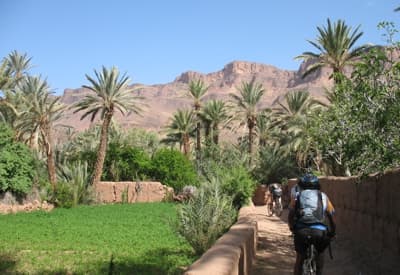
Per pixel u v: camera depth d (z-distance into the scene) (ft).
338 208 49.88
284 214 91.40
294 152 152.76
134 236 61.11
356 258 34.96
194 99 189.06
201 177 138.62
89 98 138.51
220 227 44.52
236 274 22.16
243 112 171.53
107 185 145.38
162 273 35.86
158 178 155.43
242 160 145.59
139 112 145.18
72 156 161.99
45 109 129.90
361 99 38.11
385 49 37.47
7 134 108.06
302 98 157.28
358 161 40.27
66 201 120.47
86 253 46.83
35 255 45.03
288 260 37.55
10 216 92.94
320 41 115.34
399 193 30.09
